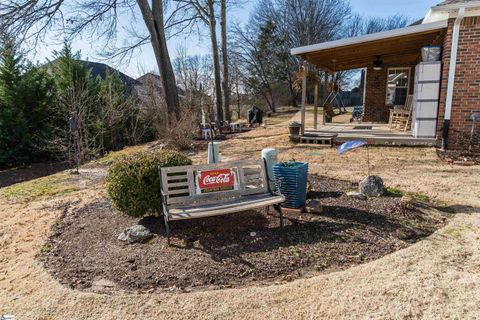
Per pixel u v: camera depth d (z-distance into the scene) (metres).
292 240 3.74
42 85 13.67
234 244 3.71
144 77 19.47
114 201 4.34
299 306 2.63
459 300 2.61
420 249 3.46
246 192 4.29
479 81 8.23
